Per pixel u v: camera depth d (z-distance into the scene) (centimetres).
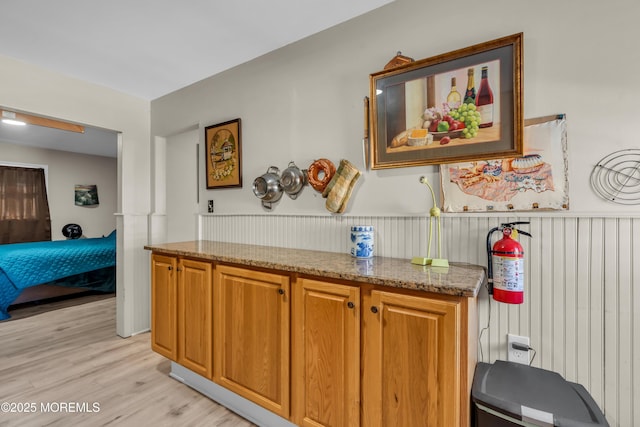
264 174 206
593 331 117
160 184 298
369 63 167
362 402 118
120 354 242
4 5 159
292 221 198
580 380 119
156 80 255
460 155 141
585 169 118
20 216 493
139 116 292
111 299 399
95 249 400
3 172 477
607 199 115
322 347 128
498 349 133
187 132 306
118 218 280
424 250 151
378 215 163
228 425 162
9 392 188
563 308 122
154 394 188
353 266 134
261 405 149
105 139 457
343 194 169
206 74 244
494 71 133
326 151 184
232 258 158
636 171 111
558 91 122
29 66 223
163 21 175
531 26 127
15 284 323
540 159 125
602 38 115
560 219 122
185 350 184
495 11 134
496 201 134
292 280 139
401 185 158
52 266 355
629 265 112
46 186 521
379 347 112
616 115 114
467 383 100
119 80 254
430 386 102
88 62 224
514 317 130
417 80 151
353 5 162
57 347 254
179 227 311
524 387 108
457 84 141
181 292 186
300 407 135
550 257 124
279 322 142
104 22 176
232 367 161
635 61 111
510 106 130
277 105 205
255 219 217
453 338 98
